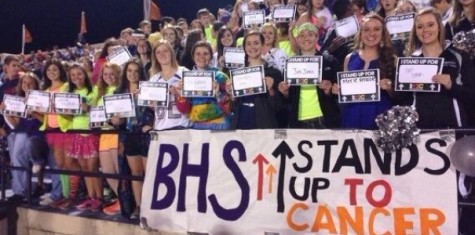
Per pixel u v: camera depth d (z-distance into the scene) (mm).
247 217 4566
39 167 6227
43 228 6062
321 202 4293
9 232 6285
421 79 3930
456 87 3883
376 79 4125
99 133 5395
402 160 4047
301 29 4863
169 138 4965
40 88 6539
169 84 5113
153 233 5180
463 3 4734
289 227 4402
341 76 4211
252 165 4586
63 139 6129
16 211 6289
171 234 5035
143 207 5031
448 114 4012
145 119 5449
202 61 5301
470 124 4285
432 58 3902
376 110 4305
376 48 4367
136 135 5320
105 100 5348
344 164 4234
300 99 4773
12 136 6578
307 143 4379
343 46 5238
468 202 3982
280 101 4816
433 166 3955
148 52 7195
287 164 4441
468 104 4090
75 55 11633
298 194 4379
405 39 5363
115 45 7328
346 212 4203
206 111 5047
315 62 4480
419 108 4098
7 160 7023
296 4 6977
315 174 4332
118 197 5672
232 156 4668
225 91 4984
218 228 4680
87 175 5547
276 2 8141
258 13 7367
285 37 6852
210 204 4723
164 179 4953
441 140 3936
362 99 4160
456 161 3732
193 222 4789
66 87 6227
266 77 4664
